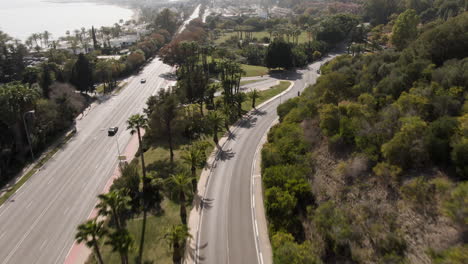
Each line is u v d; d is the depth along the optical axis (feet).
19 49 430.61
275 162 163.84
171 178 172.35
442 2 522.88
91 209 166.30
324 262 107.45
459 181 97.96
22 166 210.18
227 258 121.08
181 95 272.31
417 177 107.34
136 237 135.74
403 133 115.14
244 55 514.68
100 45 620.90
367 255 100.17
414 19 322.75
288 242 110.01
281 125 201.67
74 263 130.82
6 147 212.64
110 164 214.48
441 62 175.73
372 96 167.02
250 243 128.36
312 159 156.46
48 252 137.49
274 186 140.97
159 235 136.05
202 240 130.62
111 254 127.24
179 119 227.61
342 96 190.90
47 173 202.59
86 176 199.21
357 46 432.25
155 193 167.02
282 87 353.10
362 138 135.03
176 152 215.92
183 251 124.88
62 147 239.09
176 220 144.87
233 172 184.14
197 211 150.00
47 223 155.84
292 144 168.86
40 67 365.61
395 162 115.03
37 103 246.47
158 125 225.35
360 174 126.21
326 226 112.98
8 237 146.41
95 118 296.92
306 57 452.35
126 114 307.37
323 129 160.25
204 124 250.37
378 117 144.46
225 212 148.36
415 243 93.45
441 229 90.22
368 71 207.41
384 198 111.65
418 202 100.27
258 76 410.11
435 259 84.64
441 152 106.42
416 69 160.76
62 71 357.41
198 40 579.89
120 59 479.41
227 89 296.51
